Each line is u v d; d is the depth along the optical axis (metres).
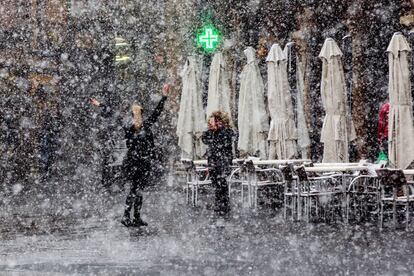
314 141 31.92
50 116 46.22
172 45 40.41
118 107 47.03
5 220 21.31
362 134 29.77
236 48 36.41
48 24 47.34
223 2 37.16
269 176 24.58
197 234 17.36
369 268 12.17
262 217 21.05
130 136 19.25
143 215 22.22
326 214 20.45
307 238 16.27
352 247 14.69
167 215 22.11
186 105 29.50
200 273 12.03
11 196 31.25
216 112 22.05
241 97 27.39
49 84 46.66
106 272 12.27
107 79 47.69
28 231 18.58
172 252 14.48
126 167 19.23
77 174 45.94
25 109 45.31
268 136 24.94
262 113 26.88
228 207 22.05
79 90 47.50
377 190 19.06
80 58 48.09
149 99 45.59
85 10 49.50
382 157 24.97
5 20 45.47
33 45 46.47
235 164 28.59
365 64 30.06
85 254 14.40
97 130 46.59
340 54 23.25
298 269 12.23
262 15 35.41
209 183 25.31
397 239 15.82
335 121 23.11
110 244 15.87
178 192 32.41
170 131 39.75
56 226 19.66
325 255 13.69
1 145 43.81
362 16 30.12
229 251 14.47
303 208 22.42
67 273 12.24
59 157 46.12
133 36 46.69
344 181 19.67
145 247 15.26
